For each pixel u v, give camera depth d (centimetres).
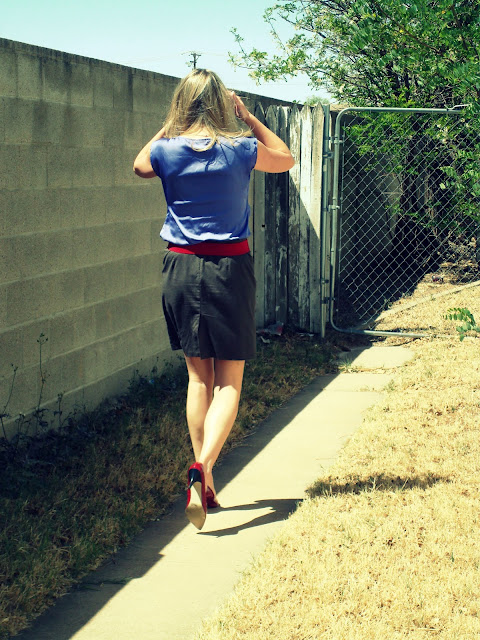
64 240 480
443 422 502
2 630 279
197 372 371
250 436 504
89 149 503
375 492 387
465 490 387
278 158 353
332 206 777
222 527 368
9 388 434
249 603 287
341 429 512
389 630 269
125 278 560
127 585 314
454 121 934
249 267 350
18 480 388
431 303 921
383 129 1045
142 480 417
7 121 418
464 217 1061
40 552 327
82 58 488
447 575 303
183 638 275
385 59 442
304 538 339
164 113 605
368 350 745
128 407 539
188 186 338
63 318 484
